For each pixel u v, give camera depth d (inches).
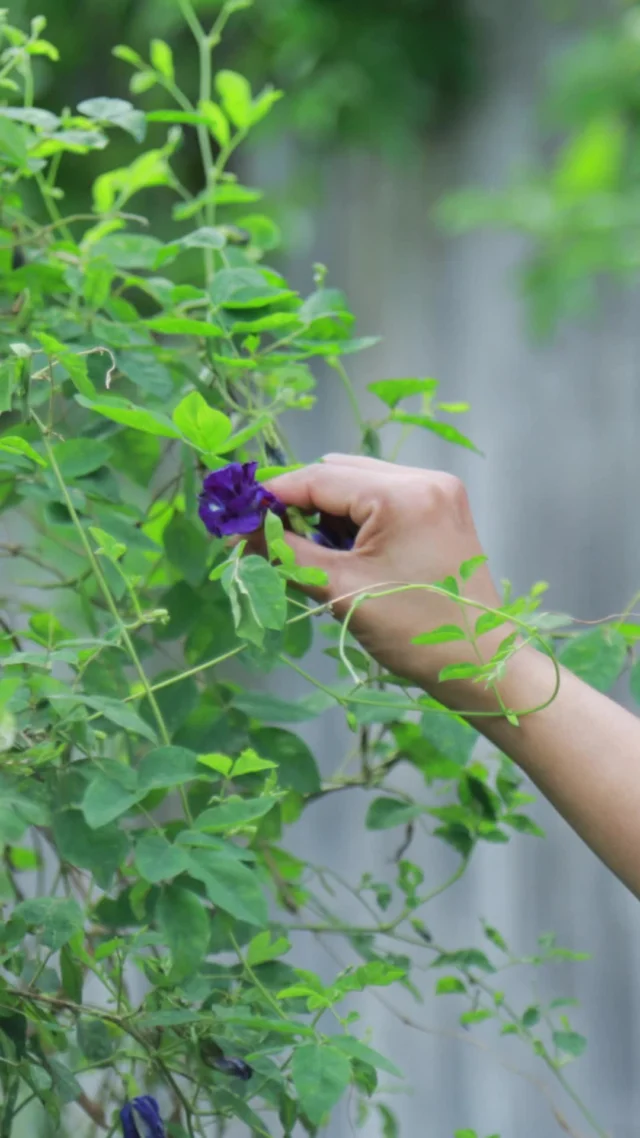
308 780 71.4
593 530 134.9
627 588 131.9
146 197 148.1
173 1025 68.3
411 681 66.6
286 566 65.4
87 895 71.5
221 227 75.0
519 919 124.8
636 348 134.8
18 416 72.1
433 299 149.6
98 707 64.3
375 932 75.1
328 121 143.9
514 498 141.1
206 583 71.9
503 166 145.3
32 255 73.5
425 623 65.8
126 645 68.9
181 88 148.3
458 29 147.2
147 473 72.6
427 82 147.6
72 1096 67.4
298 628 72.1
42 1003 68.0
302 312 72.5
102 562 72.2
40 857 75.0
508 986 123.1
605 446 135.4
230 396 73.5
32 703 65.6
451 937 124.0
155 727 70.7
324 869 75.7
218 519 66.2
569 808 65.4
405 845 75.2
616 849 64.9
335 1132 92.7
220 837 66.7
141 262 73.2
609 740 65.3
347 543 68.2
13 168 72.4
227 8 75.8
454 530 66.2
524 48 144.8
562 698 65.8
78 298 72.8
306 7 143.6
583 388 137.5
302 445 152.9
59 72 139.4
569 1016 121.3
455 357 147.3
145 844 64.8
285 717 71.5
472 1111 118.6
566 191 124.8
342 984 66.7
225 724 71.2
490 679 64.7
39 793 65.4
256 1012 68.4
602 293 137.3
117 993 67.9
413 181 151.9
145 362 71.2
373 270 154.6
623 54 129.7
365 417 150.2
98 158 140.3
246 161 156.0
